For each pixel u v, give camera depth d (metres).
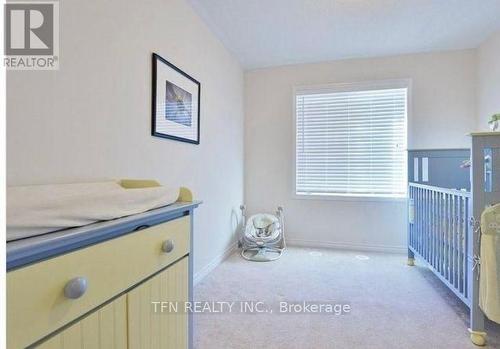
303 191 3.66
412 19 2.54
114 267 0.91
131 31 1.64
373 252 3.37
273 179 3.73
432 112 3.24
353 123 3.48
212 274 2.66
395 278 2.56
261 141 3.76
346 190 3.52
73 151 1.27
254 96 3.77
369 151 3.43
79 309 0.78
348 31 2.75
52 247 0.70
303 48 3.14
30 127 1.08
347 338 1.65
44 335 0.69
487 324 1.81
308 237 3.64
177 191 1.36
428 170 2.88
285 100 3.68
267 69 3.72
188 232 1.36
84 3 1.32
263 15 2.47
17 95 1.04
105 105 1.45
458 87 3.18
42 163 1.13
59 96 1.20
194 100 2.39
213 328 1.75
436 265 2.26
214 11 2.41
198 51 2.48
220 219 3.02
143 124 1.74
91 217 0.86
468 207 1.70
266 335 1.68
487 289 1.54
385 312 1.95
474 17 2.51
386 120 3.37
